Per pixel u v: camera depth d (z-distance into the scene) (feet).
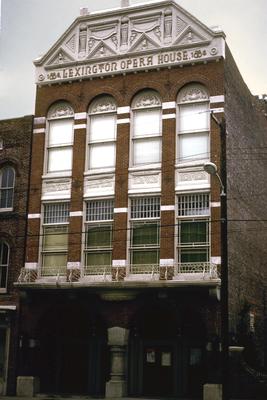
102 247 93.25
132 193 92.17
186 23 94.17
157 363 89.04
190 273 86.79
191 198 89.56
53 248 96.12
